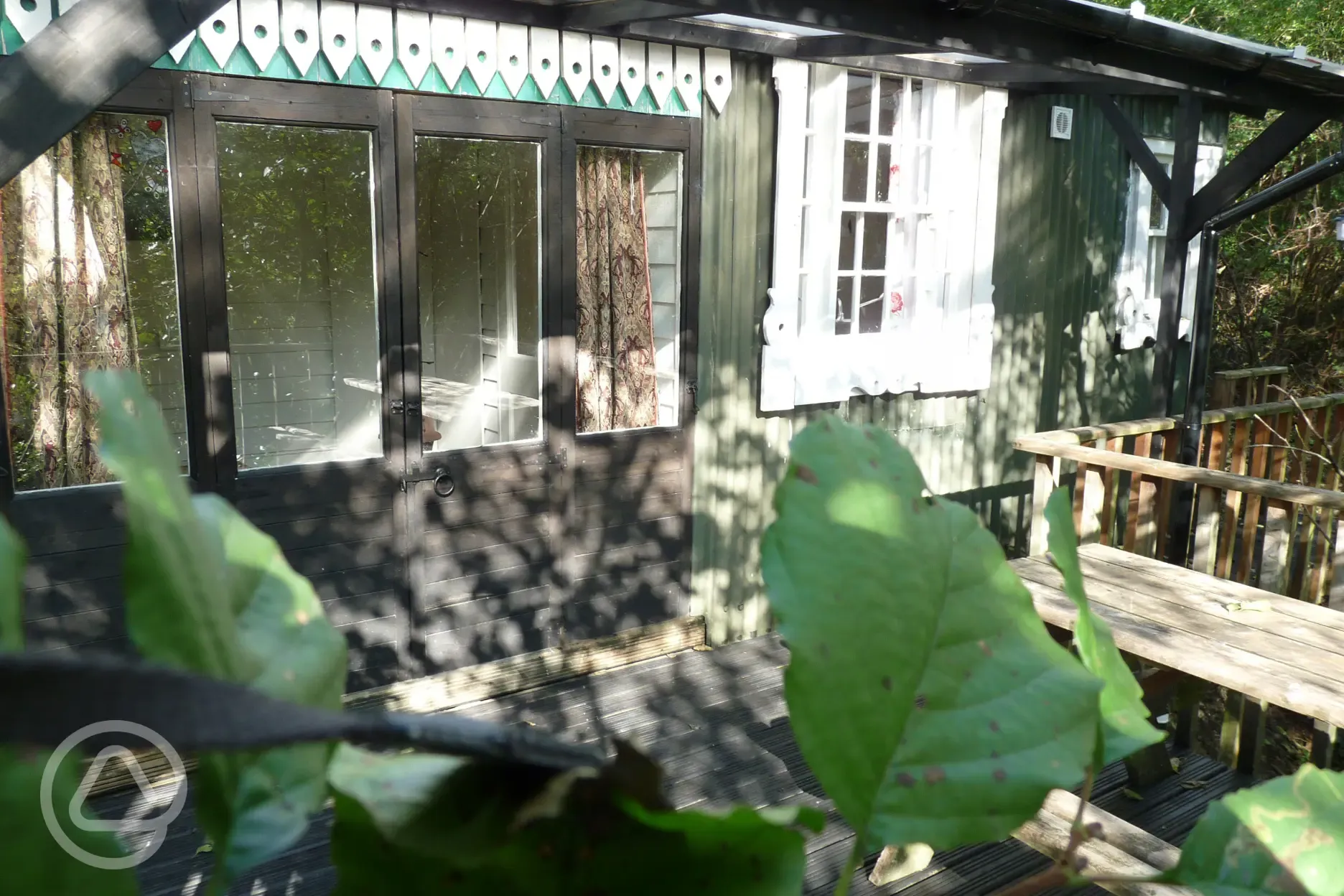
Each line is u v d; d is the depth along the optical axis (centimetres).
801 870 24
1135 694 34
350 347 385
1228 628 309
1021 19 399
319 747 25
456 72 377
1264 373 648
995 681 30
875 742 28
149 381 340
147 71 321
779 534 29
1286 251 987
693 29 425
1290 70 458
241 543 27
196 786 23
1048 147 605
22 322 316
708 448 478
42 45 226
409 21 364
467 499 411
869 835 28
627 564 461
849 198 509
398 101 370
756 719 416
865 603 29
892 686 29
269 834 24
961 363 566
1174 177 534
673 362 461
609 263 437
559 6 389
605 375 443
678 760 381
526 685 434
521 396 423
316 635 27
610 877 24
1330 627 310
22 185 313
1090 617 34
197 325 342
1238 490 392
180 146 331
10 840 16
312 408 379
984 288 568
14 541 18
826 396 508
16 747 14
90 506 326
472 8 375
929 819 28
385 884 25
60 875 16
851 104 502
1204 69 475
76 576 326
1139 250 678
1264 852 35
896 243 534
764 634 510
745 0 329
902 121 523
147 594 19
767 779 369
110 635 333
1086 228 641
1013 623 31
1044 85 552
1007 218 593
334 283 377
